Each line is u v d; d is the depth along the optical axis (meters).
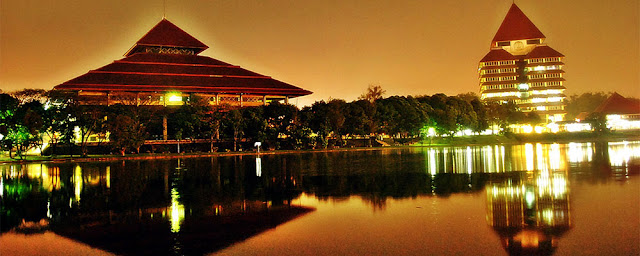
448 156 90.81
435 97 169.75
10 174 64.94
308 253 24.02
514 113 183.12
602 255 22.47
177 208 37.03
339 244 25.42
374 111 142.25
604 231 26.55
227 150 123.94
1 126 94.62
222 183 52.34
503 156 86.44
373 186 47.53
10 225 31.92
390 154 102.69
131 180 55.91
